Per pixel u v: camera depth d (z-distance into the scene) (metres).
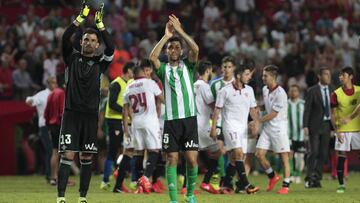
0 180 42.28
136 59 54.12
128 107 31.75
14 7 61.78
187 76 23.73
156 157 31.33
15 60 55.28
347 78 31.92
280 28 64.19
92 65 22.89
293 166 41.22
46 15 62.47
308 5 70.19
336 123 32.19
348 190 33.78
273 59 57.81
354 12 70.75
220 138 32.22
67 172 22.94
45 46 55.34
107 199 27.23
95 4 58.12
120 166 31.80
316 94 36.78
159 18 64.31
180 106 23.50
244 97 30.69
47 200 26.69
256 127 31.31
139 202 25.91
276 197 28.66
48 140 39.53
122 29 59.41
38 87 53.03
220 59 56.75
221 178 32.84
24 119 47.84
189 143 23.66
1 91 51.62
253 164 48.75
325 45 63.09
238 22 65.50
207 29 63.28
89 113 22.88
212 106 31.45
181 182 35.03
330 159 49.41
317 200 27.11
